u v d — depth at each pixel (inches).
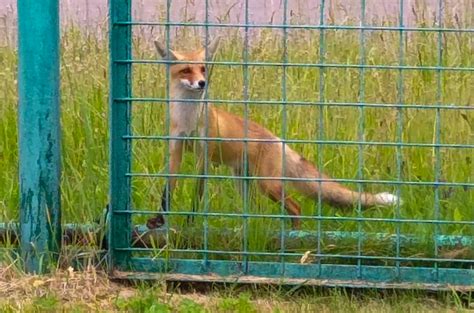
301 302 271.0
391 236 295.1
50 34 277.3
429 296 277.6
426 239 292.8
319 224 281.9
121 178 282.4
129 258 284.8
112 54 274.5
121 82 277.3
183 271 284.2
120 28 274.7
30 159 280.5
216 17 462.0
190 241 297.0
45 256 283.1
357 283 278.8
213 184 328.8
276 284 279.3
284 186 313.3
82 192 310.8
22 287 274.7
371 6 547.5
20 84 279.0
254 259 293.9
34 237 282.5
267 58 426.0
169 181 308.2
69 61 430.3
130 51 276.5
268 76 412.8
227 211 315.9
